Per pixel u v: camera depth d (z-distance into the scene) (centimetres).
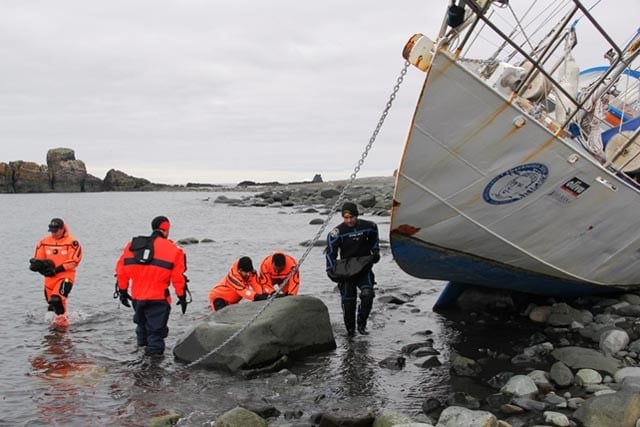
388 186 5500
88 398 662
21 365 772
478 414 551
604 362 695
